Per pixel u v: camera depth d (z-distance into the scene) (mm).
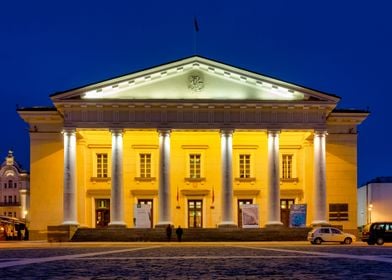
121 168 60000
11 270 23188
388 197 71812
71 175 59406
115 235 58375
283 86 60938
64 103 59406
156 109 60281
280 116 60812
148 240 58219
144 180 65938
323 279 19062
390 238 52594
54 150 64812
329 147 66062
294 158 66500
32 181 64500
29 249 43625
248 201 66375
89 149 65750
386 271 21969
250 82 61188
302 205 59375
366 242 55125
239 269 23000
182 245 49969
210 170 66500
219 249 41156
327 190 65625
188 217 66062
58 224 64062
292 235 58656
